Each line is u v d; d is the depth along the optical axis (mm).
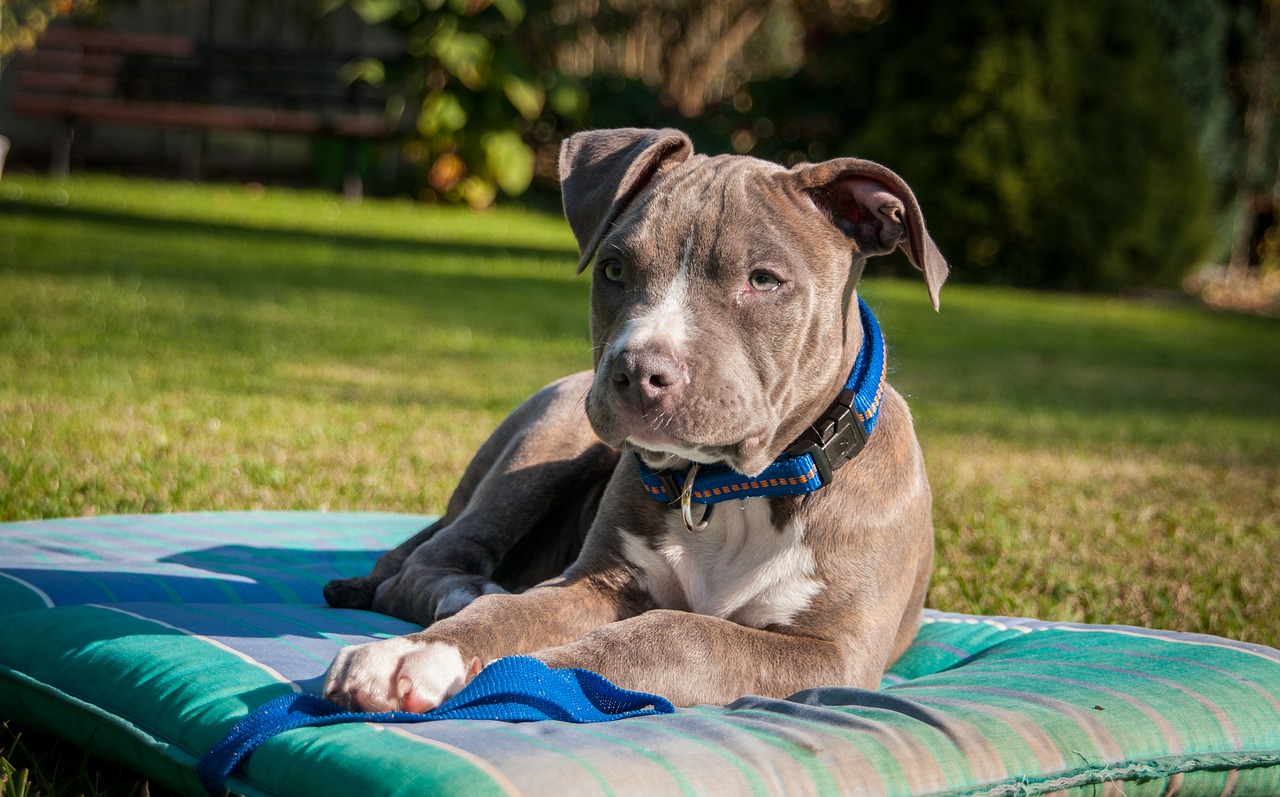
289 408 7258
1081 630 3592
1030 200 16391
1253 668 3072
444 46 17672
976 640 3689
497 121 18594
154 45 18719
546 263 15273
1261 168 18656
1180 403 10109
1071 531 5699
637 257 2994
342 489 5738
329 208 18172
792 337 2986
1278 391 11062
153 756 2537
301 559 4184
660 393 2785
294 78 19312
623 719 2521
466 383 8523
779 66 24531
